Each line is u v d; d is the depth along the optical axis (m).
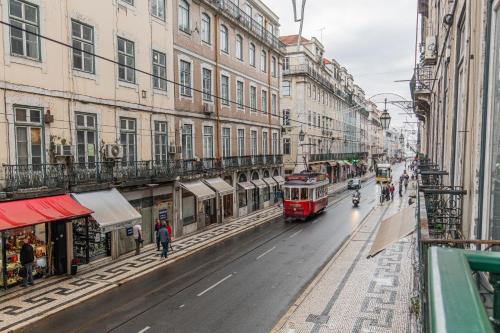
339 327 10.55
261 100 34.12
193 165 22.97
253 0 32.12
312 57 49.16
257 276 15.12
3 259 13.10
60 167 14.53
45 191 13.71
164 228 17.77
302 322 10.89
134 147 18.84
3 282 13.15
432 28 21.42
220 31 26.98
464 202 6.57
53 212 13.12
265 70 35.00
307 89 47.00
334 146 60.25
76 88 15.49
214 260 17.45
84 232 16.05
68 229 15.04
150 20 19.72
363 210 32.16
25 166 13.41
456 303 0.73
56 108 14.70
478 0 5.53
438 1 16.34
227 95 28.16
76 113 15.59
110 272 15.48
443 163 12.61
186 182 22.39
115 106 17.48
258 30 32.78
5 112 12.96
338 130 62.88
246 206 31.30
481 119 5.07
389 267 15.97
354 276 14.91
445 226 8.23
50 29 14.41
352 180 50.03
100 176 16.08
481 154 5.07
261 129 34.09
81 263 15.99
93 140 16.44
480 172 5.12
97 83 16.52
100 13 16.64
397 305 11.98
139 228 18.09
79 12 15.59
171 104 21.42
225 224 26.50
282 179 36.94
